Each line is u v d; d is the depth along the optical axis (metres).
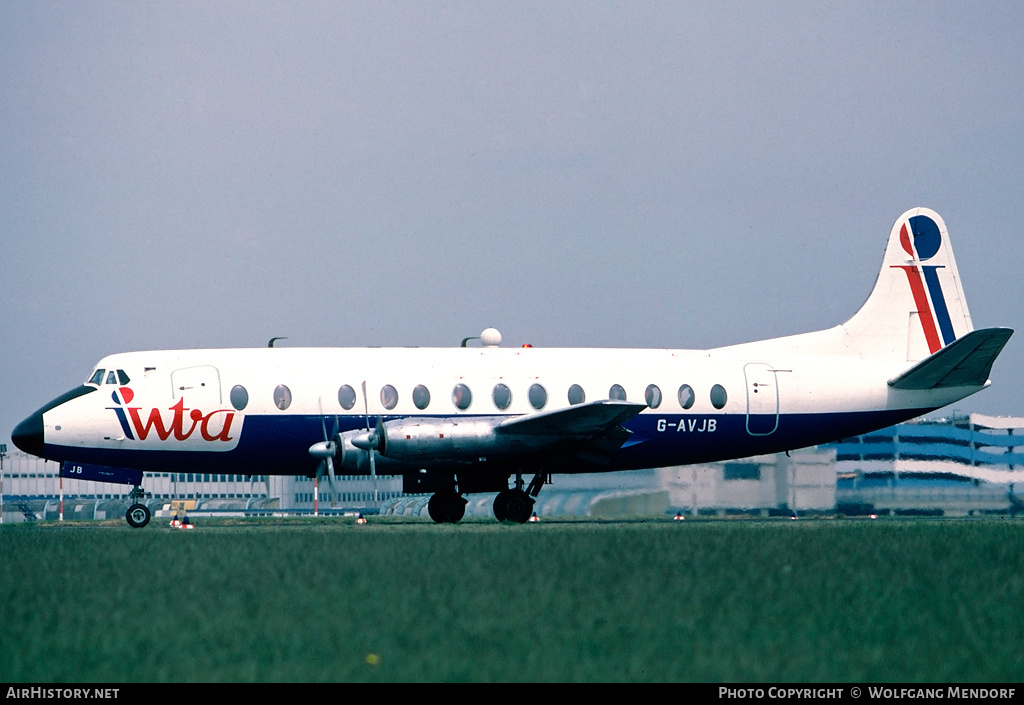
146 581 56.84
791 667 37.75
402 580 56.62
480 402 119.31
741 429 127.56
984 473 160.50
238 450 116.19
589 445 116.75
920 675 36.72
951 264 136.25
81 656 39.34
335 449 112.81
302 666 37.84
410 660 38.69
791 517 155.50
